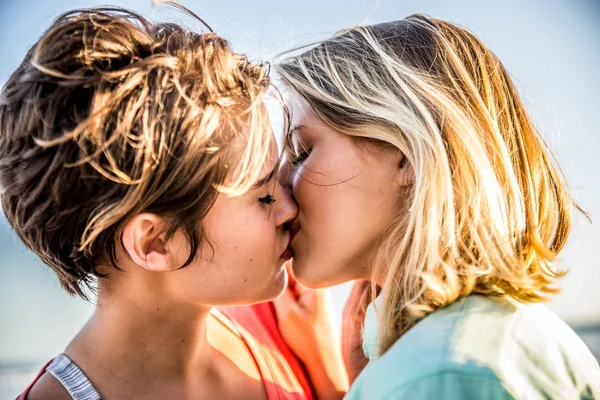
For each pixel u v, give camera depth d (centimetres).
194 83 98
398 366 90
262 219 108
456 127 112
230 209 104
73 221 97
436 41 123
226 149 100
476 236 108
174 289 106
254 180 103
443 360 87
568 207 128
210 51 104
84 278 107
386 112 114
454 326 94
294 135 123
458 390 84
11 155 97
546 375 91
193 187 98
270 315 143
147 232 100
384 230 117
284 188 120
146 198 96
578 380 97
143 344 109
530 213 119
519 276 107
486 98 119
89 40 94
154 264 101
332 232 117
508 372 86
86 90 92
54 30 95
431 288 102
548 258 114
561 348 99
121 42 97
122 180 93
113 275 106
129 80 93
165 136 95
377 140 116
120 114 92
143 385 110
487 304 102
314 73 123
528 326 99
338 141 118
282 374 134
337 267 120
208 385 119
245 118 103
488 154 114
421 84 115
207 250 104
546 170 125
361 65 121
